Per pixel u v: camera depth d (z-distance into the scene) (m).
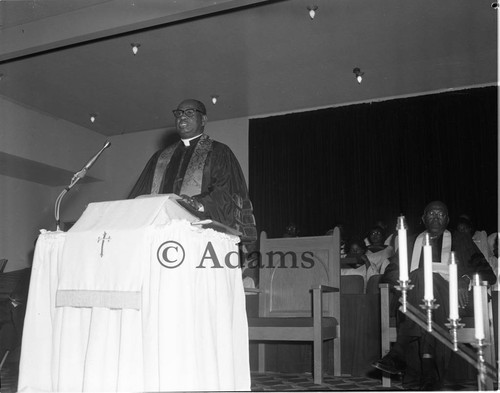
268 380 4.88
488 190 9.36
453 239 4.91
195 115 4.02
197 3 6.53
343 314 5.24
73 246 2.83
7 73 9.05
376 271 7.07
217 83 9.46
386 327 4.59
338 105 10.39
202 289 2.75
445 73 9.06
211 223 2.91
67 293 2.78
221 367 2.79
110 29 6.98
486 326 2.72
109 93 9.91
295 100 10.21
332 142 10.36
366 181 10.07
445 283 4.25
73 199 12.10
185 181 3.84
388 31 7.69
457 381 4.37
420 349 4.09
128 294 2.67
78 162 11.35
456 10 7.15
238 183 3.82
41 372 2.92
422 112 9.84
